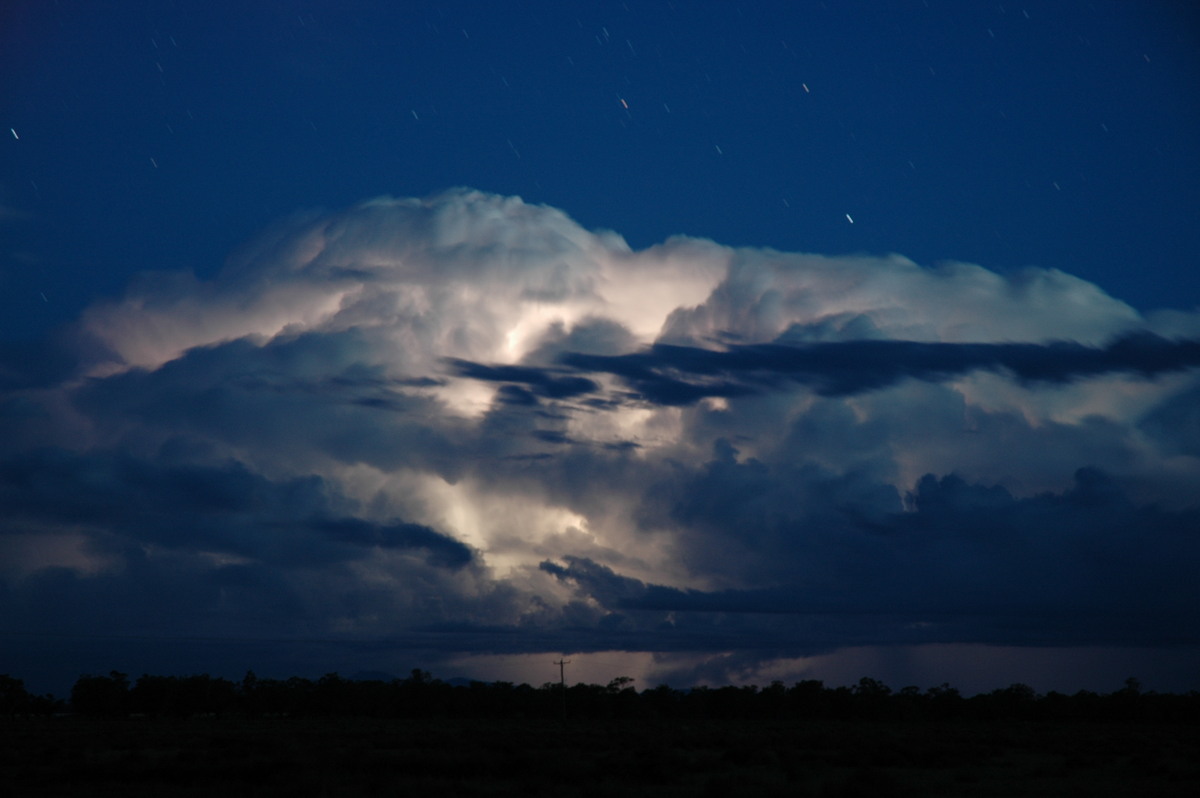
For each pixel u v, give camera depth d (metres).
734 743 69.69
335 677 181.25
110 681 171.25
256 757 49.47
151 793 34.94
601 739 76.31
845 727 132.75
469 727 117.31
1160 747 70.62
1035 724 161.00
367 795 33.16
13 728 115.50
